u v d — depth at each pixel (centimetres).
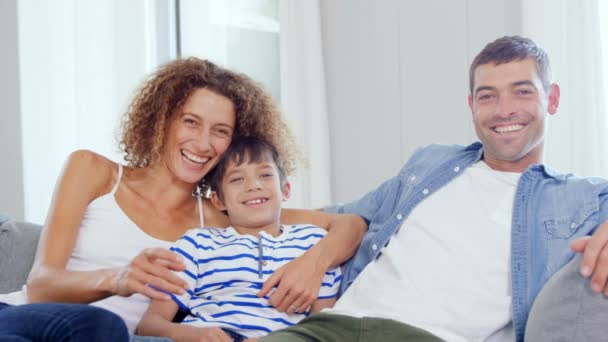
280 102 348
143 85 191
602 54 240
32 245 194
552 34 243
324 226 183
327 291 171
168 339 140
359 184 325
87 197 169
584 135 236
